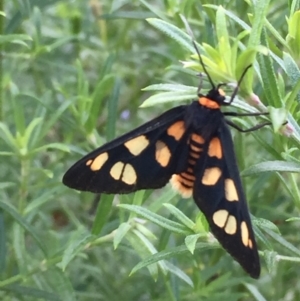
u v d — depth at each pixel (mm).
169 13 183
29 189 181
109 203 161
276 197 188
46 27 224
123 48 229
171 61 207
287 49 145
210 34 165
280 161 145
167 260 166
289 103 139
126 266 202
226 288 192
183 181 148
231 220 143
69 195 210
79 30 219
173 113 151
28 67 217
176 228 150
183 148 149
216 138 148
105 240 164
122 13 190
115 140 150
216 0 164
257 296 173
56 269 169
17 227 174
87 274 202
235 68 140
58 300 169
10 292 176
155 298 190
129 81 244
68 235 185
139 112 235
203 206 146
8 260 187
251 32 136
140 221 161
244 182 177
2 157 198
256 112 142
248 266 141
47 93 187
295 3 144
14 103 175
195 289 175
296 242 188
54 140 220
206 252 198
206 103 148
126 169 151
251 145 198
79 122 179
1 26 186
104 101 224
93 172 150
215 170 146
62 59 229
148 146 151
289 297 201
